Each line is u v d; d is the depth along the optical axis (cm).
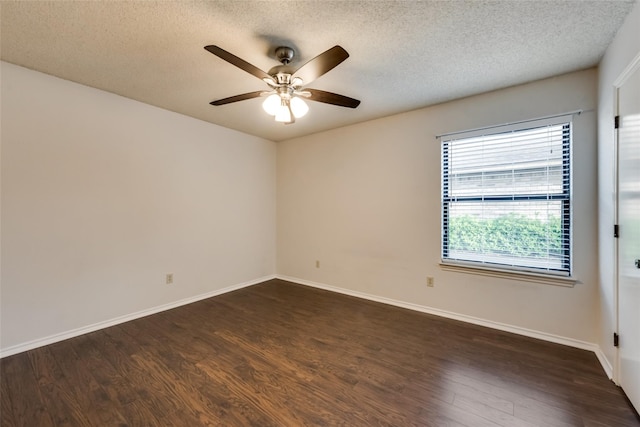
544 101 251
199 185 367
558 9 164
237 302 360
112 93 285
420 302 329
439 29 183
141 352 235
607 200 205
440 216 312
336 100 226
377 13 168
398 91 276
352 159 384
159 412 167
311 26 179
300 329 280
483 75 244
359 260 380
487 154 284
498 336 263
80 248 267
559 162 247
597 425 157
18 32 186
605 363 209
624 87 176
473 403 175
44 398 178
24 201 236
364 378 201
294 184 454
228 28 182
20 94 233
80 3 159
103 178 281
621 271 183
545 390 187
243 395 182
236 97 220
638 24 154
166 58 219
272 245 475
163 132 328
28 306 239
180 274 348
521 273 263
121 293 296
